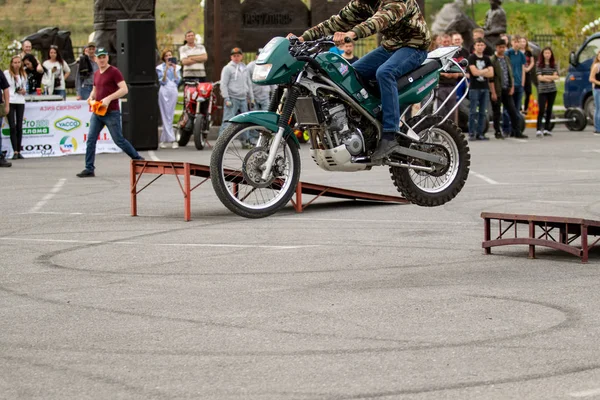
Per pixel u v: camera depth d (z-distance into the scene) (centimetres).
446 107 3253
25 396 756
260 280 1151
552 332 905
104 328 944
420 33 1501
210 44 3666
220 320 966
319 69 1495
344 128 1516
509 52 3512
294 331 920
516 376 783
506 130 3544
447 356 837
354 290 1089
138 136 3206
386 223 1565
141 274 1199
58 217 1716
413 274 1172
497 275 1157
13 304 1052
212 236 1467
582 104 3925
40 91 3338
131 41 3184
